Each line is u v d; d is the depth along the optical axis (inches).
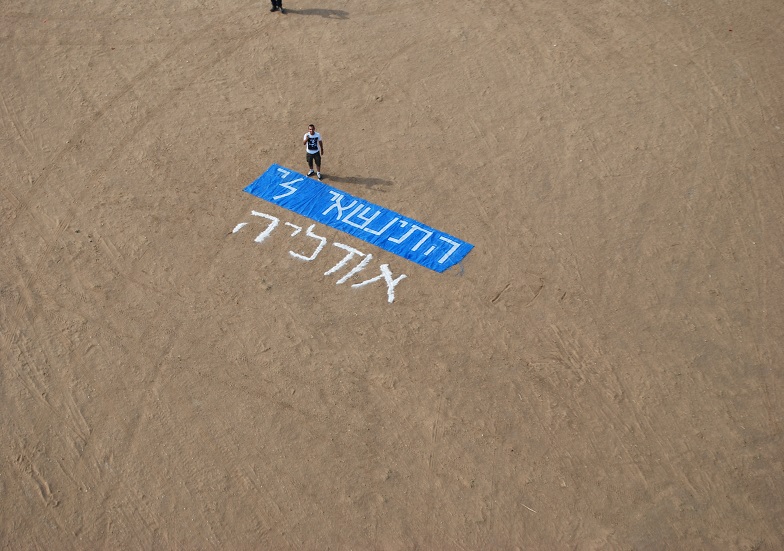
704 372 615.5
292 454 566.3
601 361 625.6
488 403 597.6
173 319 661.9
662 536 518.9
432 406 596.1
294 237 740.0
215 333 650.2
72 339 645.3
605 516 530.3
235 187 796.6
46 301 677.3
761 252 715.4
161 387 609.6
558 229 743.1
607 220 751.1
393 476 553.9
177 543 518.3
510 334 647.8
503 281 693.9
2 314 665.0
